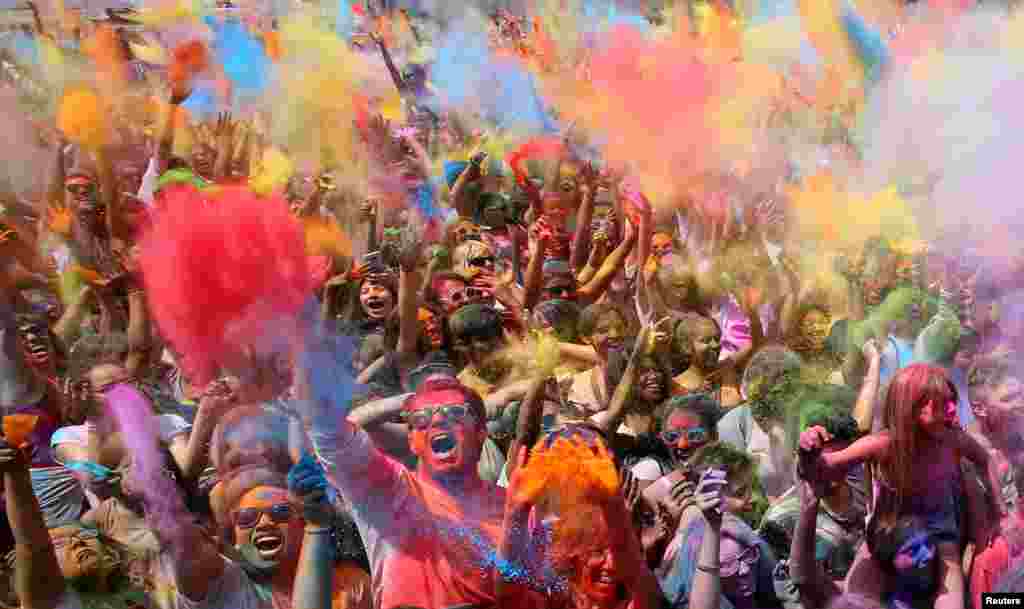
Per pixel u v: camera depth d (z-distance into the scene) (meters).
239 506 3.63
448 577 3.28
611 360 5.03
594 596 3.31
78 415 4.32
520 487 3.31
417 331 5.16
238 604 3.58
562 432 3.39
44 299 5.33
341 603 3.57
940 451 3.63
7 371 4.29
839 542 3.93
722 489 3.50
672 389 4.95
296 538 3.62
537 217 7.73
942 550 3.64
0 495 3.65
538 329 5.35
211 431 3.95
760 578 3.71
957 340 5.50
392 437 4.04
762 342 6.00
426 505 3.35
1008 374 5.39
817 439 3.59
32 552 3.43
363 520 3.33
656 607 3.37
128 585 3.60
